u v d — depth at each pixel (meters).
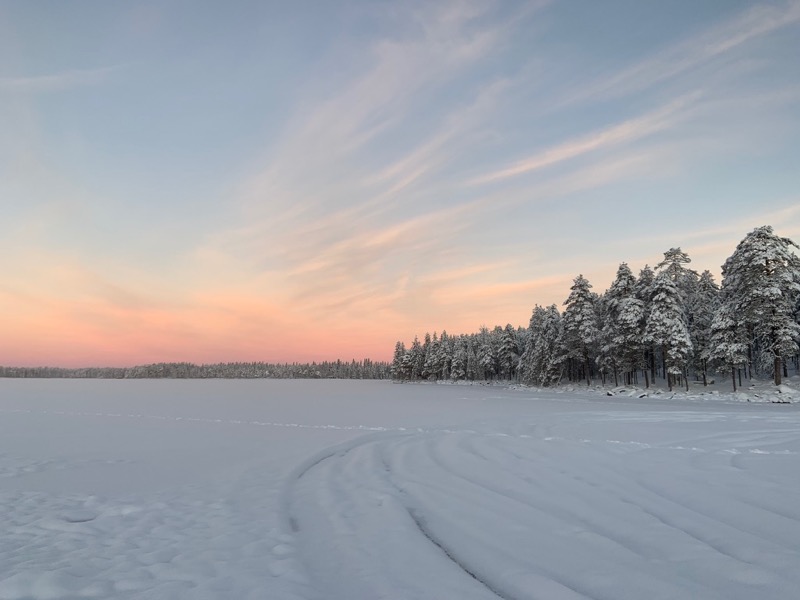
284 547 5.36
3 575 4.62
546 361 54.66
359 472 9.40
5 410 25.91
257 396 41.75
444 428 15.85
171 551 5.28
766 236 33.06
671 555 4.59
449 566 4.66
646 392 38.75
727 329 36.28
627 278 44.22
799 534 4.95
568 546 4.98
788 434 12.05
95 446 13.23
